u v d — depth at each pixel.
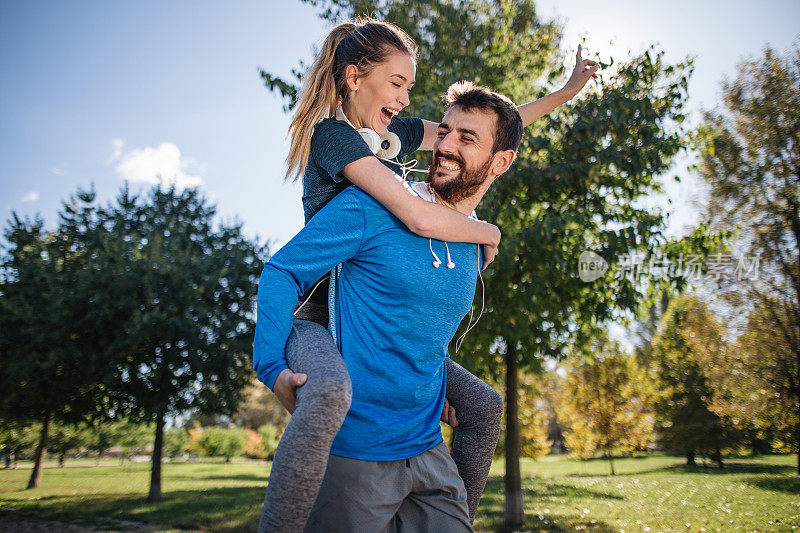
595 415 19.70
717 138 11.88
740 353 14.04
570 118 8.40
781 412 14.05
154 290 14.55
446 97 1.33
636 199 9.02
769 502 10.23
